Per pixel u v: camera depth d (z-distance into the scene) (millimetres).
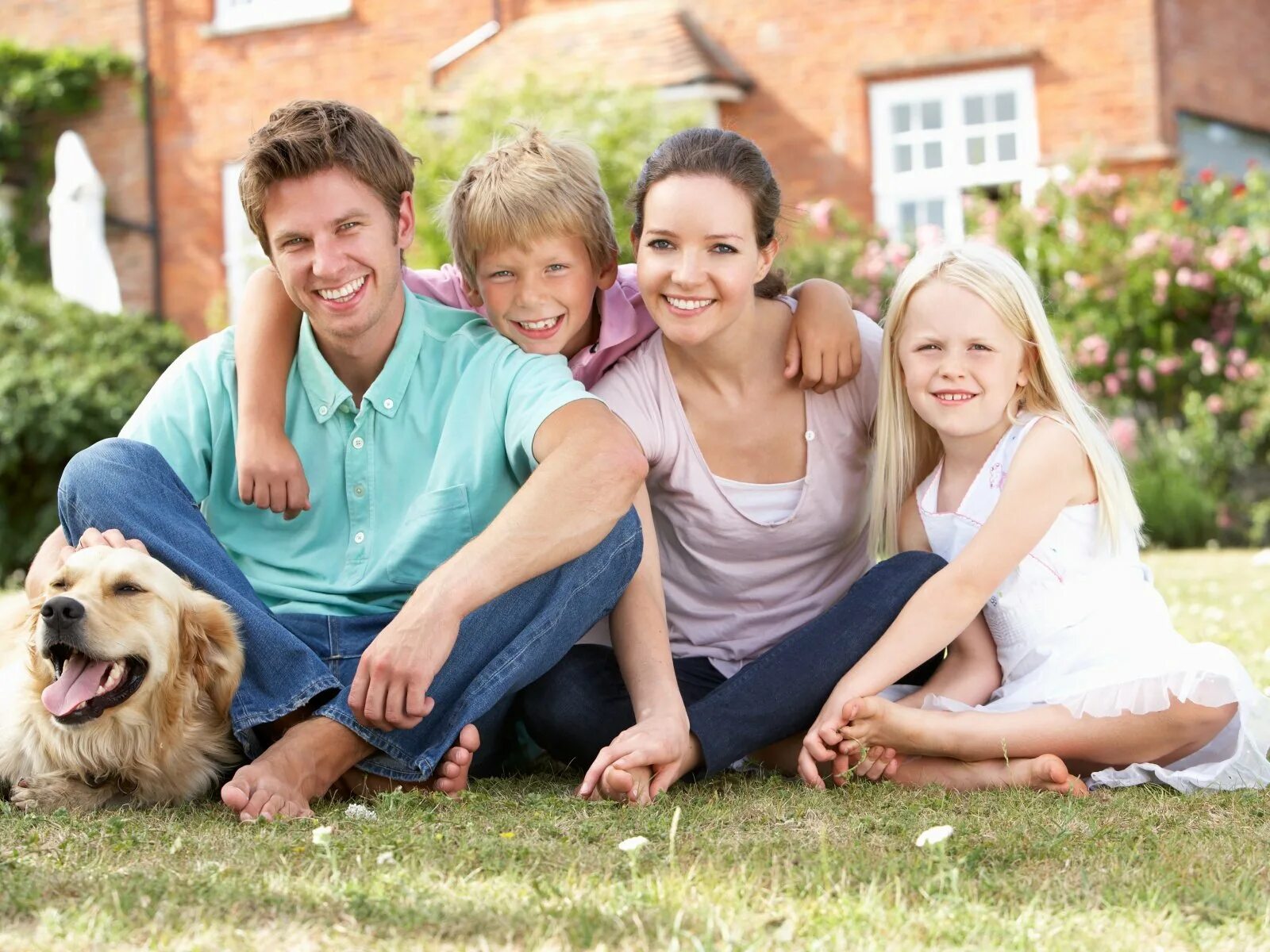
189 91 14609
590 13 13352
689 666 3271
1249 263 10539
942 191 12500
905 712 2811
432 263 10367
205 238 14617
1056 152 12148
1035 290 3164
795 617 3297
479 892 1950
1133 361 10805
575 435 2781
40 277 14805
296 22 14211
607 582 2846
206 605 2717
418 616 2555
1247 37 13344
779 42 12812
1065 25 12094
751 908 1875
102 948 1720
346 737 2631
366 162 2898
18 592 7340
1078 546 3078
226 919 1830
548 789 2852
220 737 2781
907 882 1980
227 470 3084
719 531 3232
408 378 3031
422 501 2965
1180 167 11797
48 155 14883
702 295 3021
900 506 3293
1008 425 3180
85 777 2662
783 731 2902
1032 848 2195
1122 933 1778
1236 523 10266
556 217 3176
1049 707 2850
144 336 11680
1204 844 2244
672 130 10922
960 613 2932
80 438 10109
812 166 12773
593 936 1731
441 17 13742
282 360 3064
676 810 2174
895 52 12531
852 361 3189
